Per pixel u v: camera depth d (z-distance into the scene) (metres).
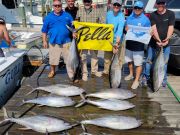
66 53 4.16
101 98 3.54
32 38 6.40
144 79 4.04
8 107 3.33
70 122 2.98
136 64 3.91
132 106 3.30
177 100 3.60
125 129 2.85
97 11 4.16
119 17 4.03
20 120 2.86
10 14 8.87
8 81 4.16
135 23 3.78
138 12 3.74
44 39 4.16
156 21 3.80
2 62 4.14
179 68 5.04
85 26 4.05
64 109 3.29
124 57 4.14
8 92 4.20
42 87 3.73
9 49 4.77
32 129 2.79
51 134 2.76
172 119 3.10
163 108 3.36
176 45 5.51
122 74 4.56
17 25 9.10
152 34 3.83
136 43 3.83
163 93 3.81
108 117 2.93
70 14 4.29
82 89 3.70
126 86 4.01
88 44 4.11
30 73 5.31
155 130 2.86
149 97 3.67
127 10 7.66
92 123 2.87
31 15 10.12
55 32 4.07
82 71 4.27
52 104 3.31
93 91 3.82
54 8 3.99
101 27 4.05
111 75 3.74
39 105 3.38
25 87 3.97
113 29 4.05
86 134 2.64
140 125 2.92
